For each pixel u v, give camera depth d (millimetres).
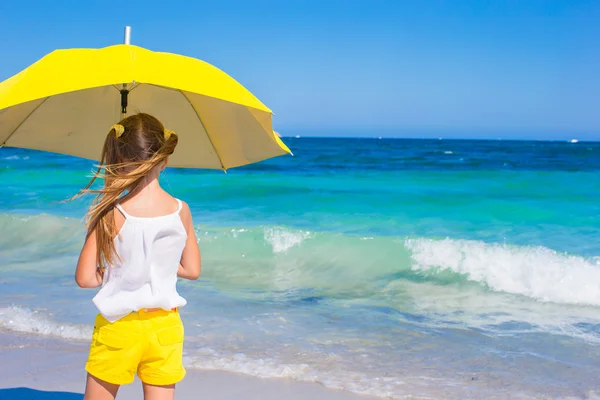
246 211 12219
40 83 2158
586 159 31484
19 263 7840
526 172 20859
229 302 6238
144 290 2328
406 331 5359
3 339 4977
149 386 2412
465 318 5777
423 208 12602
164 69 2316
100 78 2154
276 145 2838
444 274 7246
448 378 4301
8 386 4055
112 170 2303
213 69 2553
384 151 48188
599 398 3949
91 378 2379
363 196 14438
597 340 5145
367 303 6277
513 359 4695
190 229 2506
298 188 16078
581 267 7023
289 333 5262
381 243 8195
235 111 2744
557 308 6090
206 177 19500
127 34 2621
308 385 4152
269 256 8086
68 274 7238
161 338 2352
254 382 4191
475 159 32312
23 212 11844
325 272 7465
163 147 2354
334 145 71375
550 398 3963
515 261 7336
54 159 27375
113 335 2309
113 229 2270
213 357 4645
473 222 11008
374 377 4301
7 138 2963
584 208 12438
